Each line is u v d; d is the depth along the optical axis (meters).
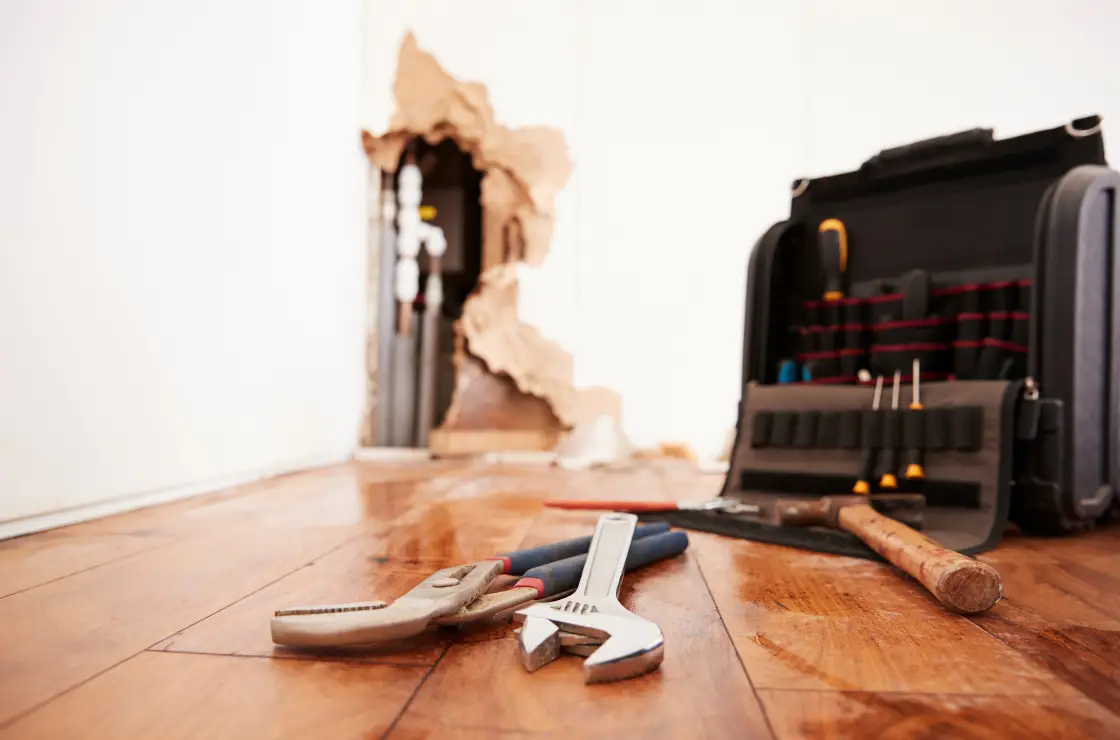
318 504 1.91
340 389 3.18
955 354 1.78
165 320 1.93
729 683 0.72
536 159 3.32
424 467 2.98
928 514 1.54
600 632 0.78
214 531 1.52
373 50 3.40
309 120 2.85
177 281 1.98
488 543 1.40
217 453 2.20
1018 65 3.00
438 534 1.49
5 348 1.43
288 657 0.79
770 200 3.25
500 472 2.81
